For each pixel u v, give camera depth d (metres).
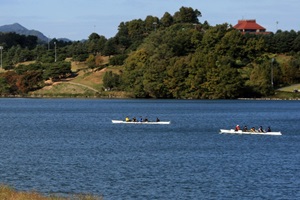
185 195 169.12
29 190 171.62
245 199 164.88
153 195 168.62
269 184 185.00
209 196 168.12
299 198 166.00
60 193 168.62
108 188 177.62
